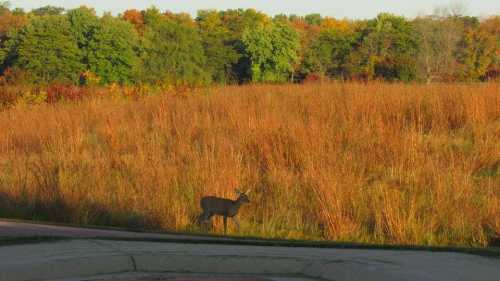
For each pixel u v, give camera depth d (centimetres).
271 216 1784
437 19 10462
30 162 2422
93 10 11725
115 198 1888
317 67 11919
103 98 4194
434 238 1568
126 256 1020
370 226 1677
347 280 952
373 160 2142
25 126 3158
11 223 1432
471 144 2333
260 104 3045
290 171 2080
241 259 1023
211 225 1722
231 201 1673
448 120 2684
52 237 1153
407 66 7294
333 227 1625
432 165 1988
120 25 10888
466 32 11288
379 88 3231
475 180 2006
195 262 1024
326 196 1761
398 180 1956
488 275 923
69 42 10662
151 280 962
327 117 2745
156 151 2352
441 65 9369
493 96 2809
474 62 10644
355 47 12238
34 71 10688
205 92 3991
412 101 2870
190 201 1870
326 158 2119
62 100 4138
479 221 1642
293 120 2588
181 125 2784
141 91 4525
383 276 920
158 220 1759
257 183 2005
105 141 2734
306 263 1017
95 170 2159
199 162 2100
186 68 11381
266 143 2269
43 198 1927
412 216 1600
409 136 2258
